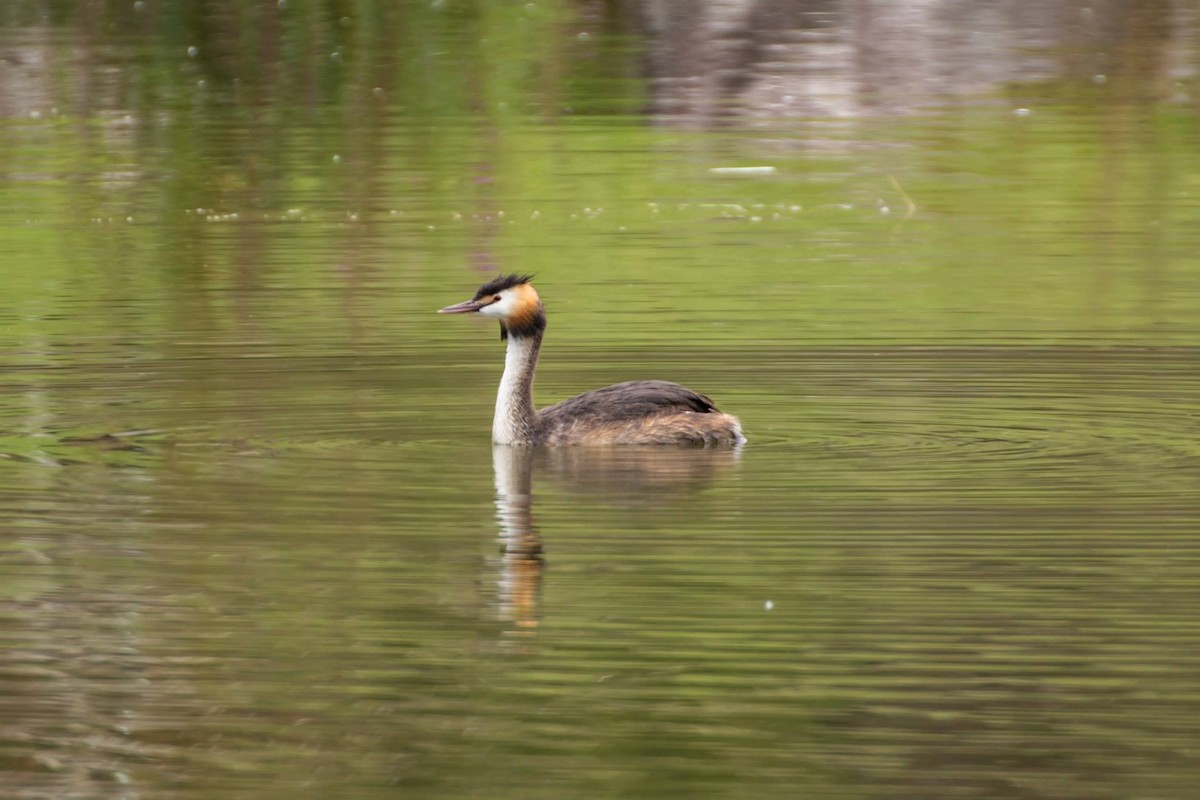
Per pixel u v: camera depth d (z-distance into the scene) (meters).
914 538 12.28
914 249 24.38
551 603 11.13
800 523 12.67
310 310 20.88
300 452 14.84
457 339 19.42
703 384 17.33
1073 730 9.36
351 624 10.88
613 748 9.30
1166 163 29.20
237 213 26.73
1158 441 14.94
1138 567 11.62
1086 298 21.34
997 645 10.38
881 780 8.95
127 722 9.70
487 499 13.41
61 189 28.12
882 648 10.38
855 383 17.30
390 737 9.46
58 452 14.75
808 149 30.44
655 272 23.03
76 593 11.40
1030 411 16.08
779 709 9.66
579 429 15.20
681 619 10.87
